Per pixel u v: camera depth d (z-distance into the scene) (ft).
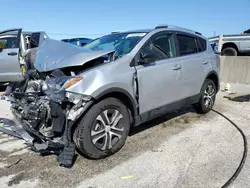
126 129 11.35
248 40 40.40
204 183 9.02
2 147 12.00
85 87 9.61
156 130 14.26
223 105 20.54
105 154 10.66
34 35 22.53
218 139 13.00
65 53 11.18
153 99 12.41
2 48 23.93
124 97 11.23
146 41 12.42
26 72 12.56
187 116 17.07
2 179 9.26
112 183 9.05
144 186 8.87
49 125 9.93
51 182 9.09
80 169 9.96
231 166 10.16
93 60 10.62
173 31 14.47
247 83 32.12
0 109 18.80
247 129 14.49
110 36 14.62
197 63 15.48
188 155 11.18
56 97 9.39
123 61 11.12
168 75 13.07
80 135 9.82
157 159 10.80
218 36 42.24
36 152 10.90
